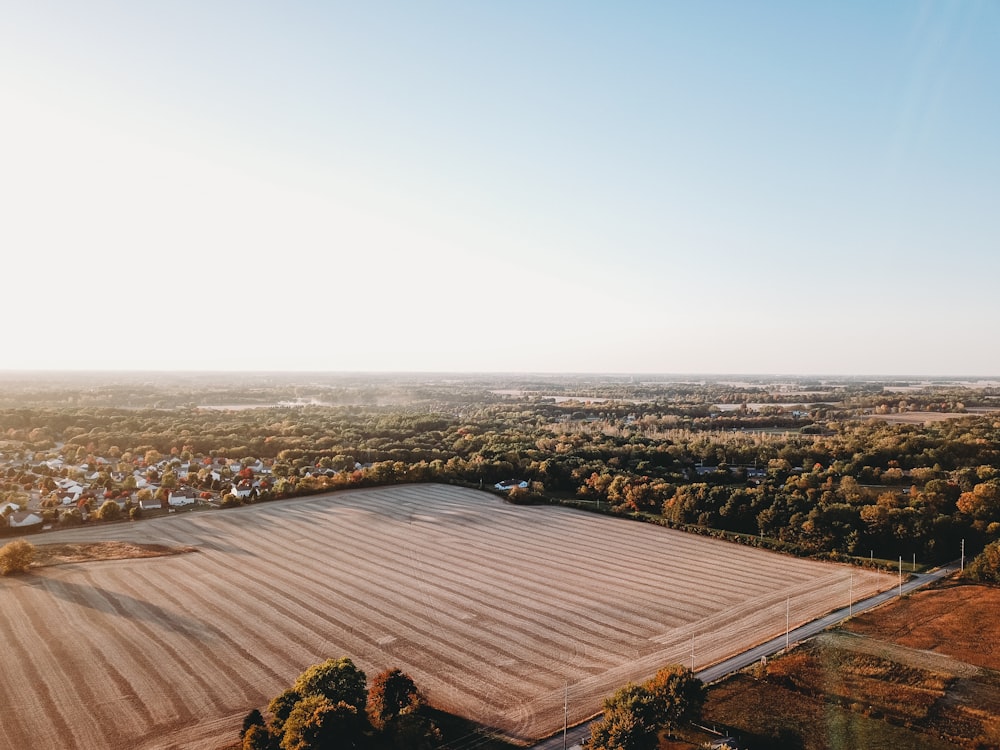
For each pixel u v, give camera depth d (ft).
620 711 152.35
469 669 200.34
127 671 195.21
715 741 151.53
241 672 196.24
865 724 117.39
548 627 233.55
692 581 285.02
